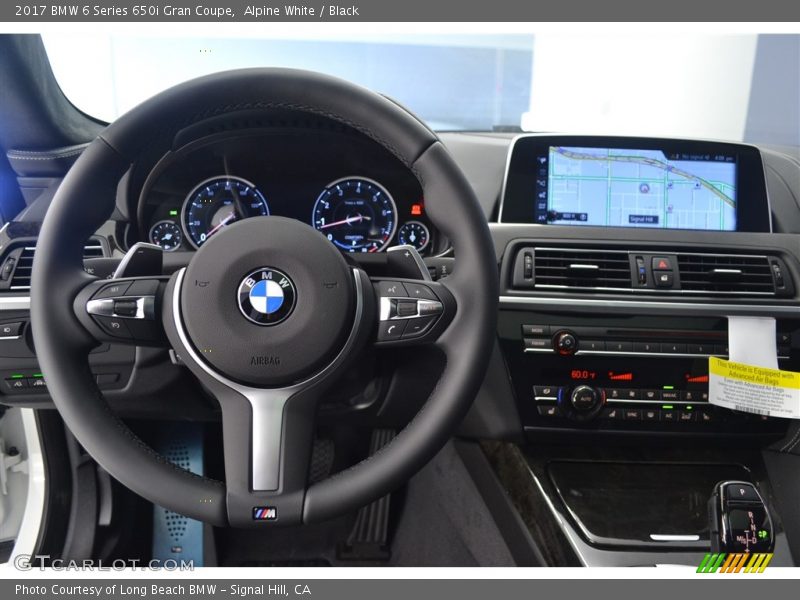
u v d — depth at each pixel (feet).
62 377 2.13
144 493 2.07
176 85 2.23
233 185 3.43
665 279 3.38
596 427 3.34
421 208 3.50
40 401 3.14
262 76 2.23
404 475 2.14
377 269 2.99
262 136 3.26
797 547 3.15
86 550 3.82
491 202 3.71
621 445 3.44
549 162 3.59
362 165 3.41
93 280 2.24
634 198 3.61
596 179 3.60
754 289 3.45
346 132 3.23
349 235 3.52
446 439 2.20
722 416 3.34
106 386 2.89
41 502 3.82
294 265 2.10
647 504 3.22
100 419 2.12
